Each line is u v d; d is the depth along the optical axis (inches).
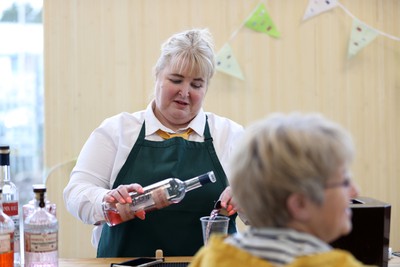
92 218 84.3
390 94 139.4
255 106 136.2
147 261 79.3
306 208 44.0
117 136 90.1
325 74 137.1
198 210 88.4
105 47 132.3
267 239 44.6
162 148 89.7
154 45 133.0
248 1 134.4
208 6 133.6
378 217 74.0
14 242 76.2
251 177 44.8
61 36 131.5
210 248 47.0
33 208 75.0
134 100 133.4
